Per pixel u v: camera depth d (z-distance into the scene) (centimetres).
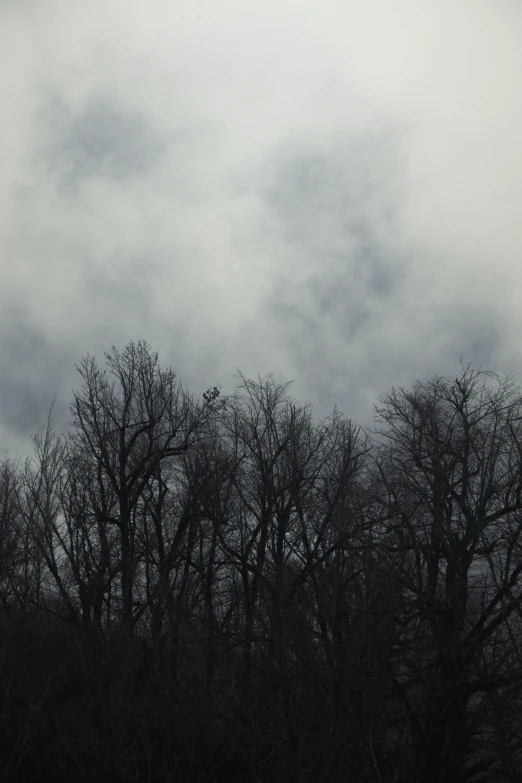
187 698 3123
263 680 3048
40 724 3117
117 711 3019
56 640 3275
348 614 3019
